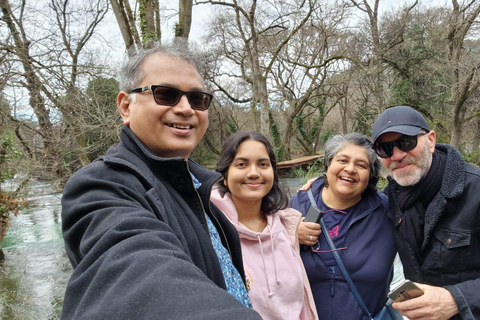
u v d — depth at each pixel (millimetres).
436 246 1651
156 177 1005
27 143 7750
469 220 1562
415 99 15938
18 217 10117
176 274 557
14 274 5996
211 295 521
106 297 538
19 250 7328
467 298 1472
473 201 1562
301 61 20781
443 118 15203
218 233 1328
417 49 15672
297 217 2027
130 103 1128
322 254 2072
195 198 1059
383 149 1798
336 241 2086
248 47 15414
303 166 17391
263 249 1858
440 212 1615
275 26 15453
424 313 1493
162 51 1131
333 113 29000
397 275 3531
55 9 10617
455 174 1626
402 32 15484
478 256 1574
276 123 23562
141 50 1148
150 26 7363
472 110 13852
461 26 11164
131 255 603
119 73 1202
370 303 1988
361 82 19953
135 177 903
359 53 18094
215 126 21547
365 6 13805
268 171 1889
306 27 17625
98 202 764
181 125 1117
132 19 7941
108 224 696
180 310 496
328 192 2295
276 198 2004
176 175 1022
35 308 4750
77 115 7906
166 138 1104
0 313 4629
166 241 684
